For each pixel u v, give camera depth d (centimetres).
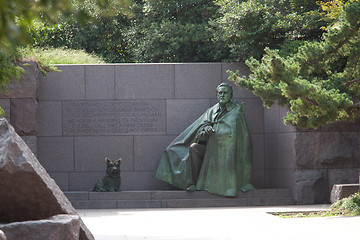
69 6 231
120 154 1878
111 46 2973
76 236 584
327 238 818
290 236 857
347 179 1733
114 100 1884
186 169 1753
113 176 1730
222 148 1722
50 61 1978
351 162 1747
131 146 1881
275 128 1862
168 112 1898
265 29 2034
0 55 636
